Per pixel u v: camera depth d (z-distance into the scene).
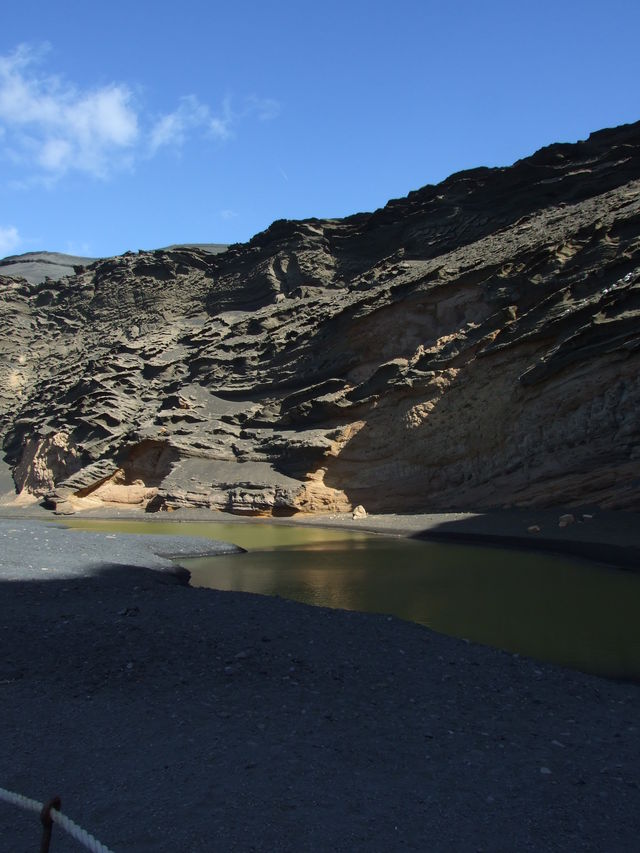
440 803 6.54
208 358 62.78
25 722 8.49
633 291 32.50
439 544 29.59
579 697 9.94
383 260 62.84
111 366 68.75
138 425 59.91
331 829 5.99
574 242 40.25
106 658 11.24
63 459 62.91
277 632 13.15
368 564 24.62
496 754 7.78
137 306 84.56
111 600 16.08
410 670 11.07
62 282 94.62
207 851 5.59
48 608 14.99
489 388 38.59
